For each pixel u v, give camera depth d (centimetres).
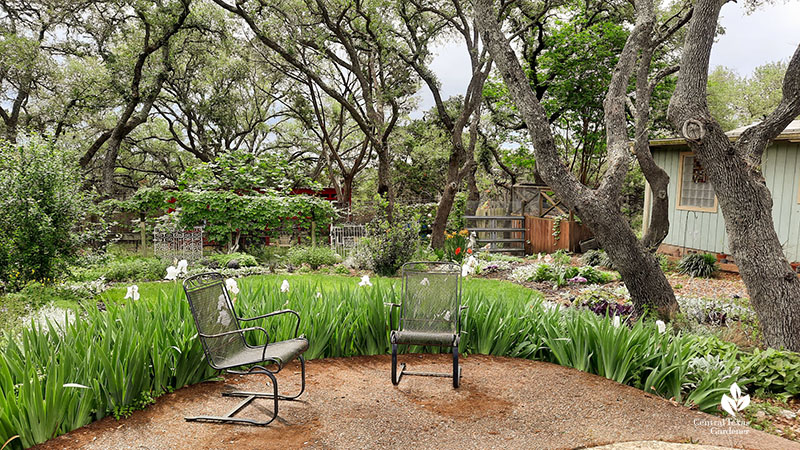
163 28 1838
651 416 357
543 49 1959
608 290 874
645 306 601
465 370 448
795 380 409
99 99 1992
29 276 849
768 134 531
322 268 1247
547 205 1617
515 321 506
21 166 870
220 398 374
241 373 345
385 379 423
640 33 642
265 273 1134
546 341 476
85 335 370
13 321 561
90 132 2402
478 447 306
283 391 392
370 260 1168
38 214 849
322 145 2777
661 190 869
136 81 1895
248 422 332
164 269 1088
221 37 1938
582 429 334
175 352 386
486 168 2383
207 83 2411
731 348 479
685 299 701
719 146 536
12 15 1814
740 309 654
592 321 464
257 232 1577
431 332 434
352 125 3084
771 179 1028
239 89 2642
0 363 310
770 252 516
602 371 438
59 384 304
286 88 2409
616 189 604
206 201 1498
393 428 330
